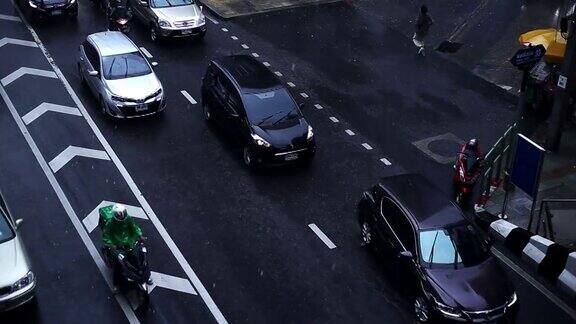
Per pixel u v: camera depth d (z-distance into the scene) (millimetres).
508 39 27172
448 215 14773
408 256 14016
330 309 14305
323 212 17375
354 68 24859
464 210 17734
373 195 15914
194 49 25656
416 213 14695
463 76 24656
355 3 30391
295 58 25375
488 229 16953
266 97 19203
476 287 13617
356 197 18016
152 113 20828
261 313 14102
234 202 17562
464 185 17734
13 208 16797
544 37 22438
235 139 19422
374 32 27797
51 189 17609
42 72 23344
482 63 25578
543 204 16469
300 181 18562
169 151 19547
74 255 15414
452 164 19625
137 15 27094
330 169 19125
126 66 21141
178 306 14133
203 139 20219
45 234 16000
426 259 14055
